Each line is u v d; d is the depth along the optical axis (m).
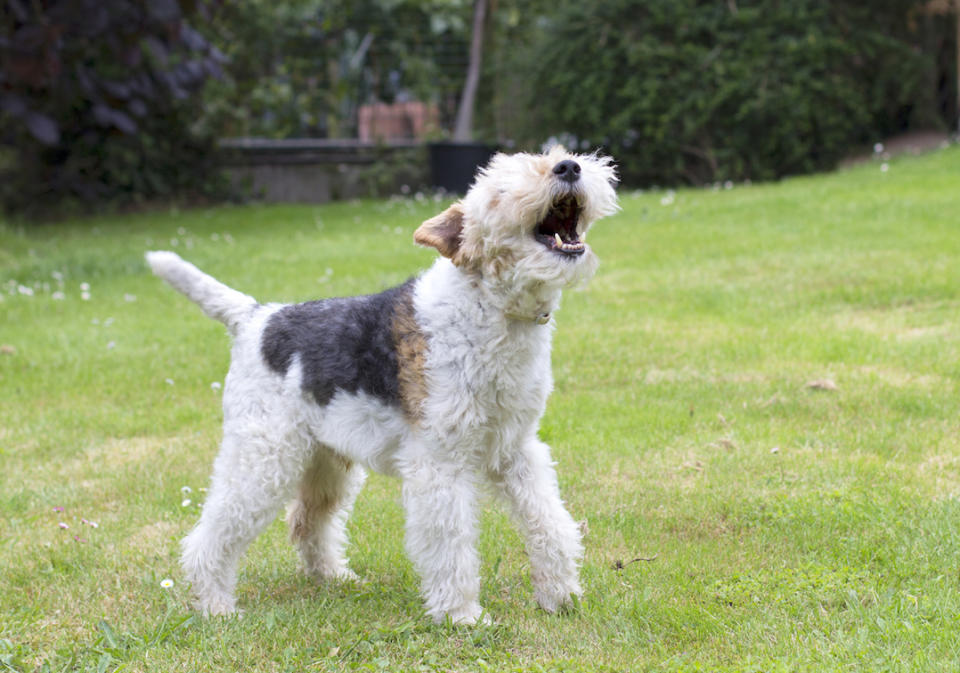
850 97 15.53
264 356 3.67
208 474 5.20
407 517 3.48
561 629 3.43
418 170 18.02
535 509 3.60
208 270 10.05
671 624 3.43
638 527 4.31
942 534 3.93
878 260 8.74
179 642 3.44
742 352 6.71
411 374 3.41
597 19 16.20
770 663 3.04
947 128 16.52
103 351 7.47
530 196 3.24
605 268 9.48
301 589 3.98
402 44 18.20
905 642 3.13
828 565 3.79
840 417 5.48
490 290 3.36
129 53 12.91
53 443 5.69
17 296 9.37
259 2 17.22
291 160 17.84
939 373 6.04
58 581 4.02
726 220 11.34
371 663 3.22
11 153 15.59
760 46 15.55
